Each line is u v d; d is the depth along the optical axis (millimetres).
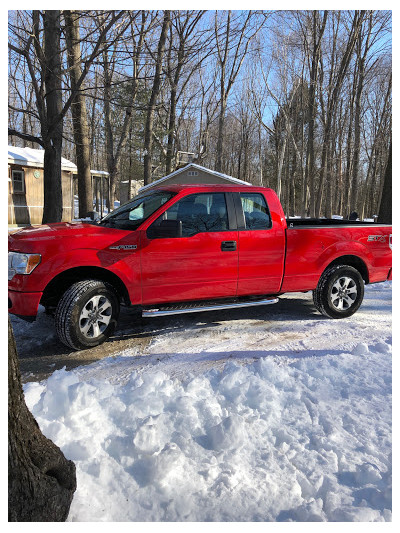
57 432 2461
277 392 3162
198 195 4625
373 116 40719
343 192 41406
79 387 2836
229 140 44562
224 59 24062
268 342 4477
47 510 1729
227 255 4668
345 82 32875
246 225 4809
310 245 5129
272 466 2326
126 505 2033
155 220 4379
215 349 4273
